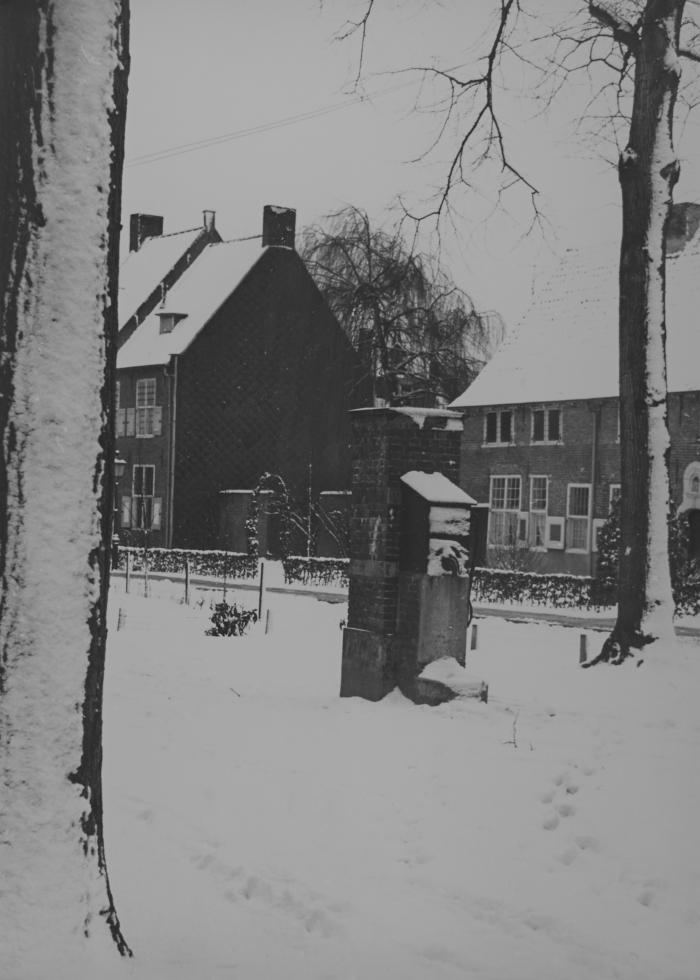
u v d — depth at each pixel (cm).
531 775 1070
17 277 578
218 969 644
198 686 1648
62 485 582
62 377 582
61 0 587
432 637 1437
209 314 5416
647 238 1945
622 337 1962
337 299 4691
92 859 587
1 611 574
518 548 4891
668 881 804
